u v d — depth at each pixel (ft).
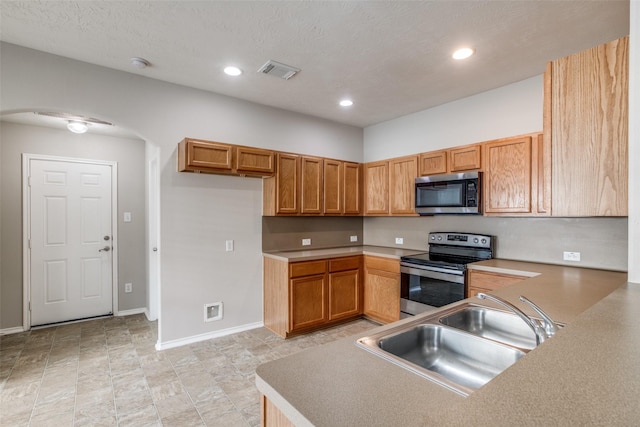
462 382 3.90
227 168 10.18
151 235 12.87
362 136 14.99
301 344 10.33
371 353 3.39
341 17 6.63
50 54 8.18
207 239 10.74
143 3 6.17
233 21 6.79
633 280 4.57
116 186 13.71
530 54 8.11
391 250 12.84
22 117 11.19
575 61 5.15
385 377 2.86
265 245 12.14
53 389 7.75
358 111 12.67
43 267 12.34
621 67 4.72
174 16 6.61
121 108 9.17
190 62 8.64
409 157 12.17
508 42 7.56
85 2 6.13
